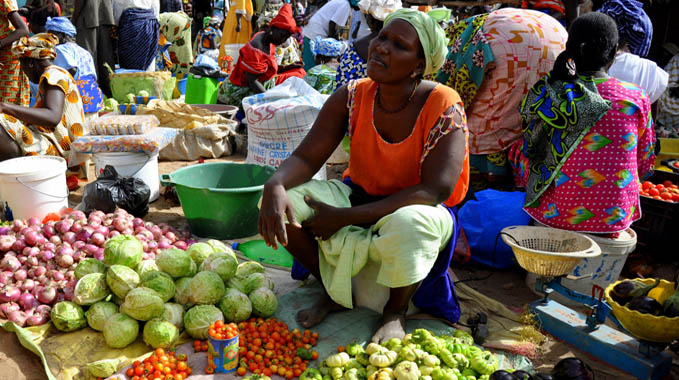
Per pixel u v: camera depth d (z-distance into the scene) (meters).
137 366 2.69
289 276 3.85
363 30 8.52
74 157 5.24
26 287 3.28
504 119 4.59
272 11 9.44
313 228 3.01
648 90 5.02
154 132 5.39
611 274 3.68
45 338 2.95
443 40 2.94
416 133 2.98
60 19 6.21
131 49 9.28
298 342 2.94
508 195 4.29
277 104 4.91
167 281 3.06
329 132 3.25
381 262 2.93
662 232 4.39
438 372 2.58
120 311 2.96
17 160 4.54
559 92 3.59
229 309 3.07
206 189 4.17
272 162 5.09
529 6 5.82
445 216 2.92
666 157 5.43
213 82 8.14
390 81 2.91
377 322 3.18
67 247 3.58
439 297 3.16
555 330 3.30
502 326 3.31
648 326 2.78
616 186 3.52
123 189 4.59
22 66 5.04
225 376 2.73
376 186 3.23
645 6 7.95
